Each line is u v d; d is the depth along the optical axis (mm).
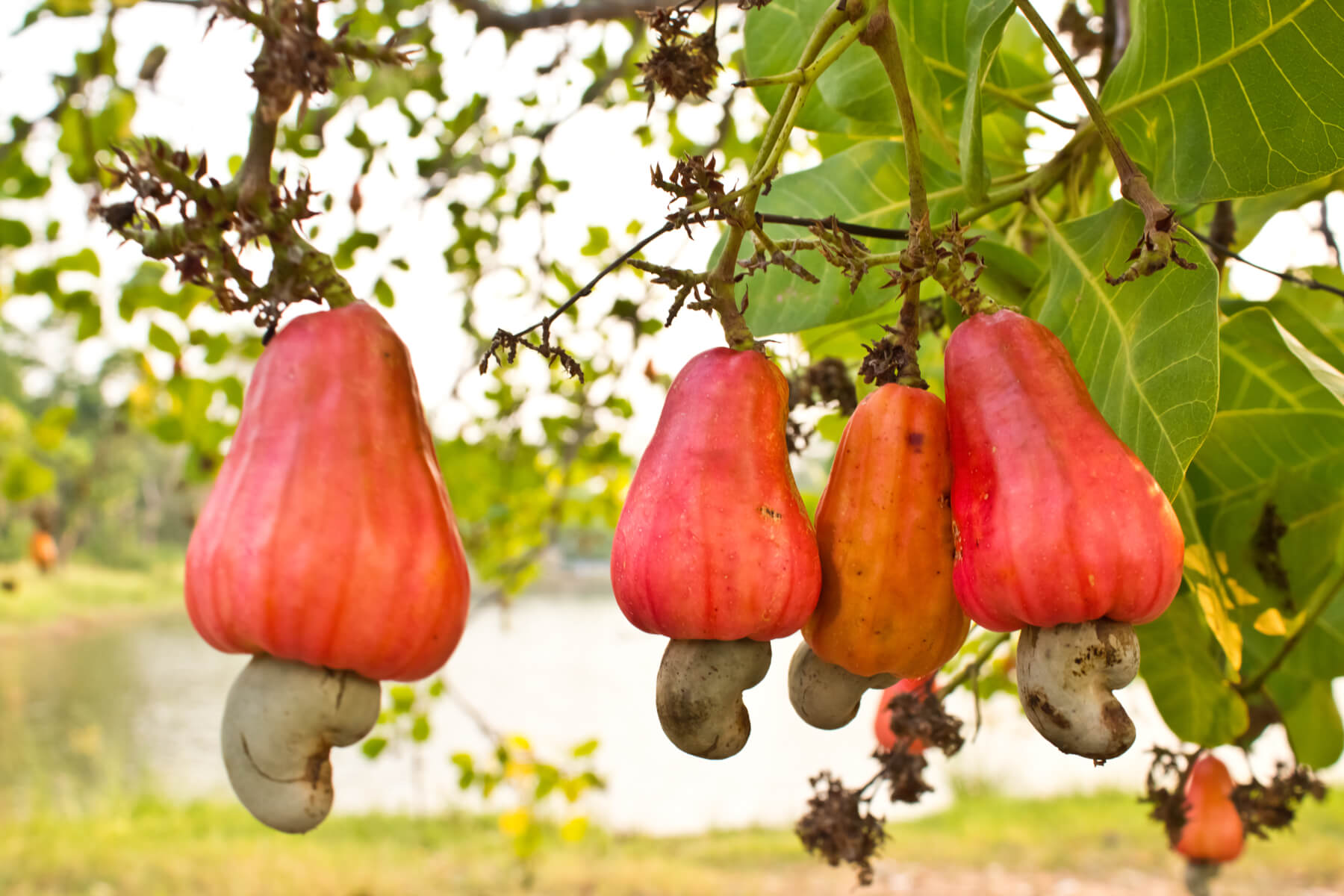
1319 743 2139
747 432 968
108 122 3617
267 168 879
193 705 17359
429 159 4121
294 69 810
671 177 972
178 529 42062
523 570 5238
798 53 1717
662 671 976
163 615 31531
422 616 872
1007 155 1787
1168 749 2051
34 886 8797
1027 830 10117
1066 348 1220
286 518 841
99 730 15375
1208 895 2066
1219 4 1149
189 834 10289
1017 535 898
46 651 23562
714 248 1725
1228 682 1934
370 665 865
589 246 4391
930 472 1017
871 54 1566
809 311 1619
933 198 1585
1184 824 2031
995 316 1003
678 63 1142
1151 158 1304
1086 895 8469
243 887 8758
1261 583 1806
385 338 932
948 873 9102
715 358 1010
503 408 4781
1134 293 1157
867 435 1032
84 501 6965
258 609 833
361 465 874
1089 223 1258
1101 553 876
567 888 8836
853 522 1013
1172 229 944
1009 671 3074
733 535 923
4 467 4594
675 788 11992
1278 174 1176
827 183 1651
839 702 1056
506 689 16516
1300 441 1714
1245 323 1569
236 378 4371
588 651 20594
